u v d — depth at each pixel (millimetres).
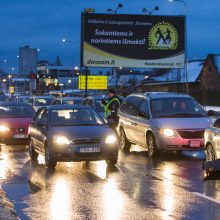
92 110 18391
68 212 10625
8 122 23453
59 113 18016
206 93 70875
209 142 16750
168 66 47375
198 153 20469
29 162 18281
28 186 13547
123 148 21969
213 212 10531
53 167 16719
